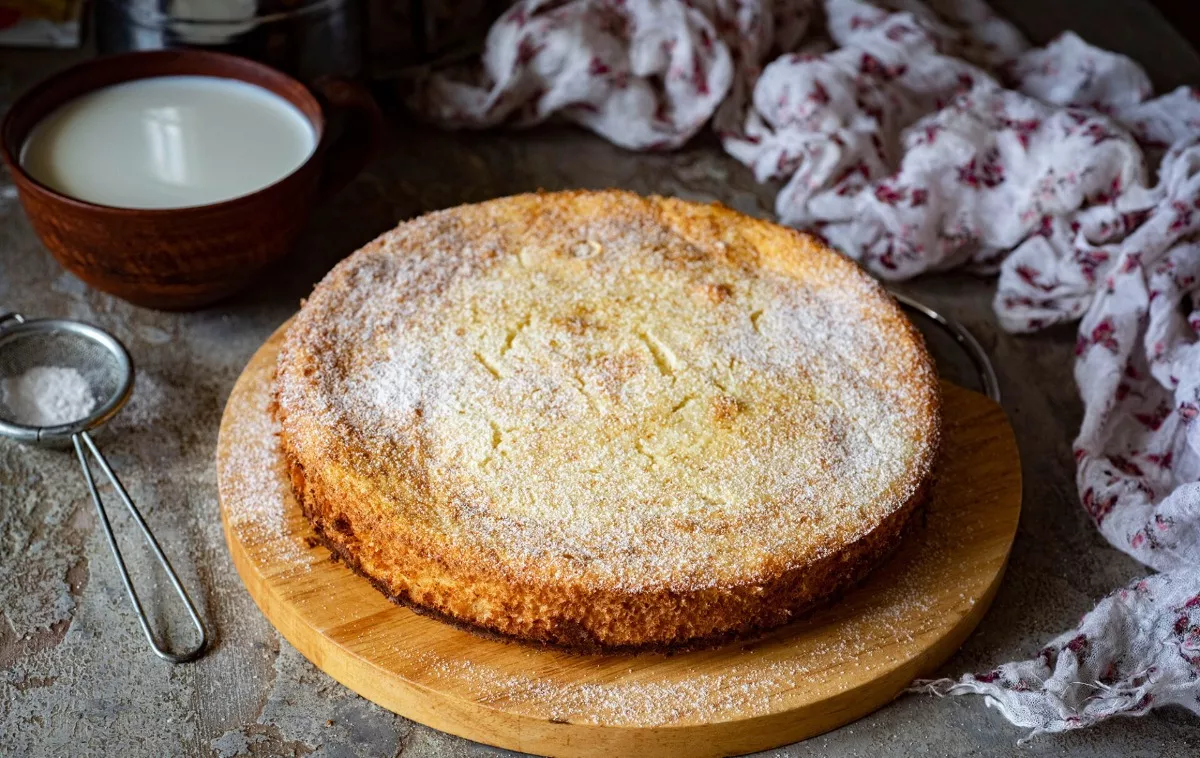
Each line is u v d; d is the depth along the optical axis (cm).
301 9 72
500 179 80
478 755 55
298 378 58
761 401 58
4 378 65
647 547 54
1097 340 69
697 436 57
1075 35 82
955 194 74
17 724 55
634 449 57
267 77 70
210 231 64
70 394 65
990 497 62
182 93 71
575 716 54
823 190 75
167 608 59
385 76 82
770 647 56
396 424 57
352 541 57
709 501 55
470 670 55
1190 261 69
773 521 55
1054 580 62
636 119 81
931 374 60
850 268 64
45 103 68
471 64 84
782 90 78
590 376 59
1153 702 56
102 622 58
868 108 77
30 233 75
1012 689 56
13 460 64
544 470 56
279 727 56
